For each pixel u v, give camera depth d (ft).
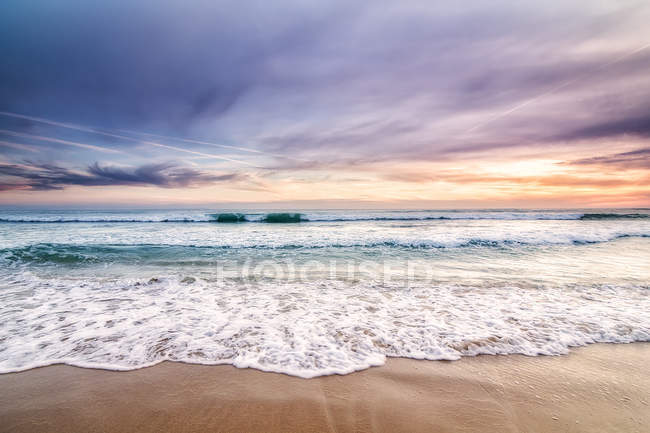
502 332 12.42
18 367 9.62
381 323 13.33
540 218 92.84
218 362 10.05
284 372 9.48
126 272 22.89
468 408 7.93
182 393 8.45
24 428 7.08
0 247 31.14
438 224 71.15
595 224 68.54
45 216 84.02
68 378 9.11
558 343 11.53
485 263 26.58
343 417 7.55
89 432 6.99
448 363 10.15
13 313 14.29
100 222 81.56
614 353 10.86
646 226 61.52
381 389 8.71
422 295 17.60
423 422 7.39
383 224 71.97
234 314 14.37
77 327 12.71
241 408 7.84
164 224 73.20
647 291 18.42
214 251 31.96
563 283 20.29
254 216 85.25
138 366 9.79
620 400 8.27
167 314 14.32
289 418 7.48
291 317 14.01
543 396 8.45
